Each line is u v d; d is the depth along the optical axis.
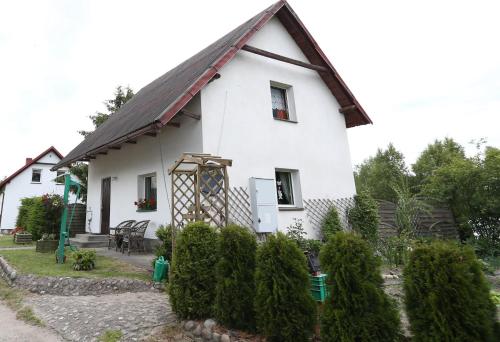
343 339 2.82
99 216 12.18
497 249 9.06
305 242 8.53
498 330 2.51
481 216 10.06
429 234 10.30
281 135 9.77
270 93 9.88
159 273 6.18
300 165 10.05
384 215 11.48
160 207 8.98
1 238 16.52
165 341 3.73
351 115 12.25
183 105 7.30
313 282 4.40
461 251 2.61
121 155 11.10
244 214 8.27
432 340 2.48
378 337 2.84
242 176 8.54
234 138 8.61
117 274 6.62
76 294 5.83
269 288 3.45
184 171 7.38
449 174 10.48
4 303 5.57
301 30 10.71
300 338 3.22
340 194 10.95
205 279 4.16
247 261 3.89
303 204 9.79
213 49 10.90
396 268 7.29
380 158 29.48
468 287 2.45
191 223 4.51
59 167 13.29
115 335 3.87
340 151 11.43
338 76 11.24
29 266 7.44
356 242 3.10
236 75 9.10
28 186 25.77
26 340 3.94
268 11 9.63
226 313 3.76
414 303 2.68
